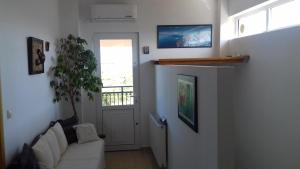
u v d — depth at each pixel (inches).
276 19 149.5
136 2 203.5
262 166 151.3
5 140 100.8
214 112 88.8
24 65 121.4
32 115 131.1
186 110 118.1
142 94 210.1
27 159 99.1
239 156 179.6
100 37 204.7
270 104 142.4
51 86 164.6
